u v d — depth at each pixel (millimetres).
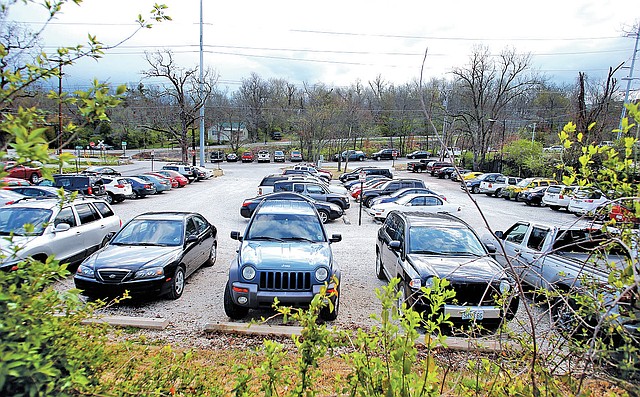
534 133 53469
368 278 8641
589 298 2420
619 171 2322
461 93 48938
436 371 2084
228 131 84750
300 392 2102
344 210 18562
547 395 2094
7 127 1520
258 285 5641
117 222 10102
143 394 2072
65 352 1854
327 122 55000
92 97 1823
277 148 74250
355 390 2021
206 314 6207
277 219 7230
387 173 35750
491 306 5316
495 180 31031
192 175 35438
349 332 2252
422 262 6098
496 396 2205
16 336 1611
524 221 7883
